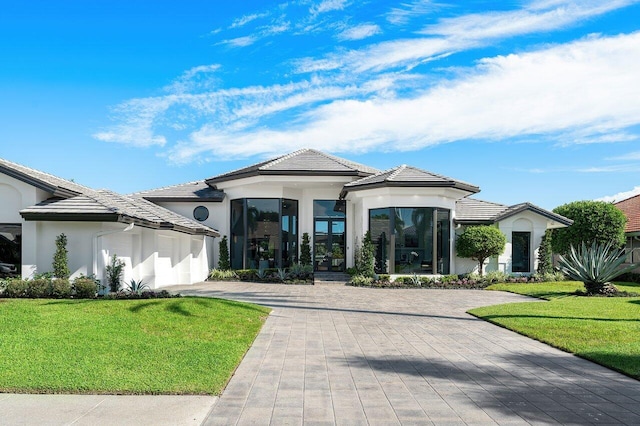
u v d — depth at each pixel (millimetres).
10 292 12383
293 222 24656
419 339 8969
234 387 5805
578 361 7281
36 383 5578
